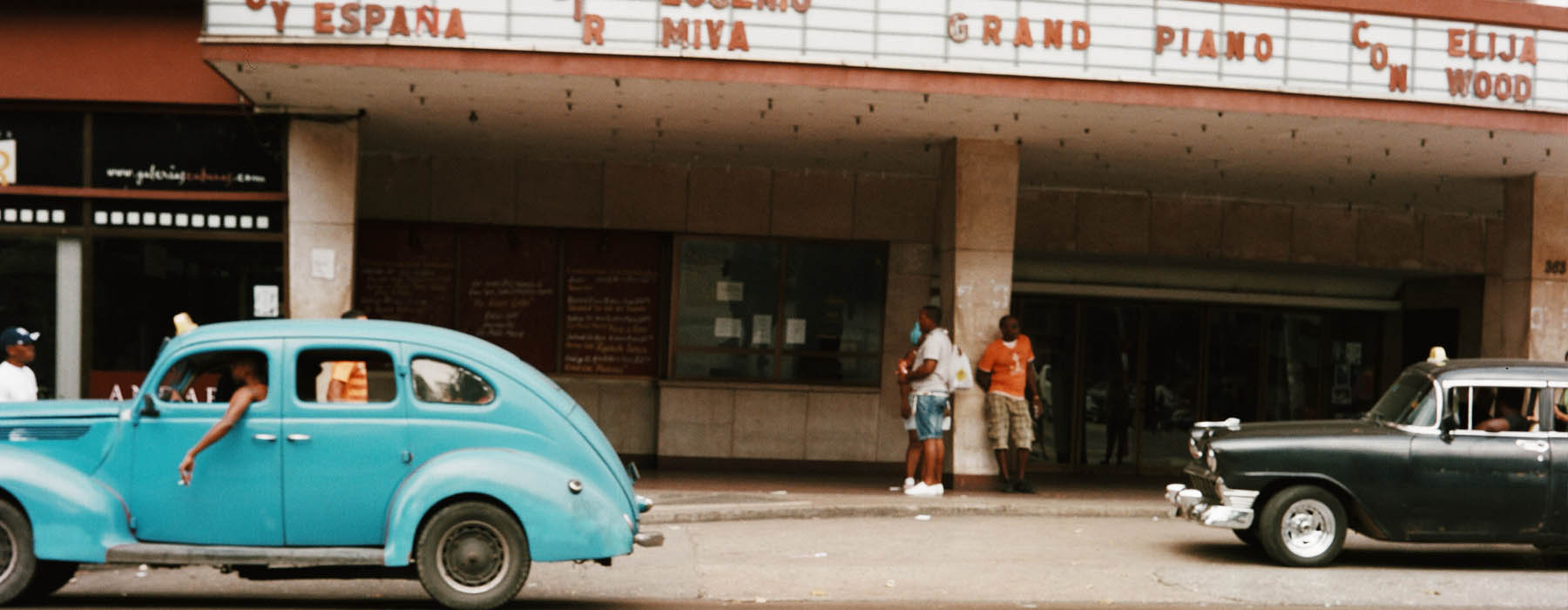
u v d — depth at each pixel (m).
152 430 7.31
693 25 11.20
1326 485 9.59
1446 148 13.39
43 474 7.18
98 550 7.15
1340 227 18.47
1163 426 18.72
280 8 10.84
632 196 16.64
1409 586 8.73
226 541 7.30
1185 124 12.61
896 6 11.46
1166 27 11.72
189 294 12.77
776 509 12.05
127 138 12.70
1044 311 18.56
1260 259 18.23
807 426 16.86
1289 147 13.75
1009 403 13.81
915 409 13.32
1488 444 9.44
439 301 16.45
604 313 16.78
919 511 12.44
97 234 12.72
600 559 7.63
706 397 16.72
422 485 7.18
